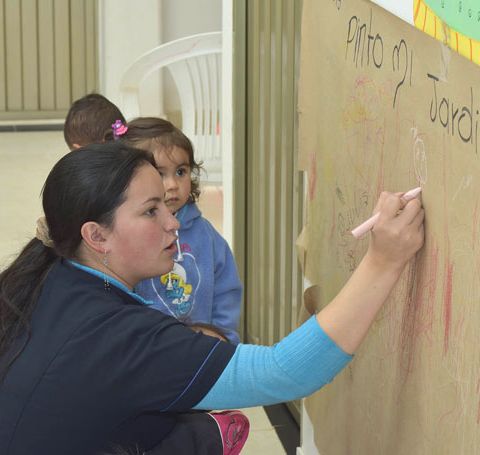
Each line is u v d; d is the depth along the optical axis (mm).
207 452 1609
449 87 1278
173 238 1536
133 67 4875
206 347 1401
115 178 1469
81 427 1415
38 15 7680
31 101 7805
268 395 1395
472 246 1243
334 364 1396
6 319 1486
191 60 4906
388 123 1522
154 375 1393
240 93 3256
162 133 2162
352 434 1819
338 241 1832
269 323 3178
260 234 3227
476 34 1141
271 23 2941
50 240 1550
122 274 1526
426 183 1385
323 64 1869
